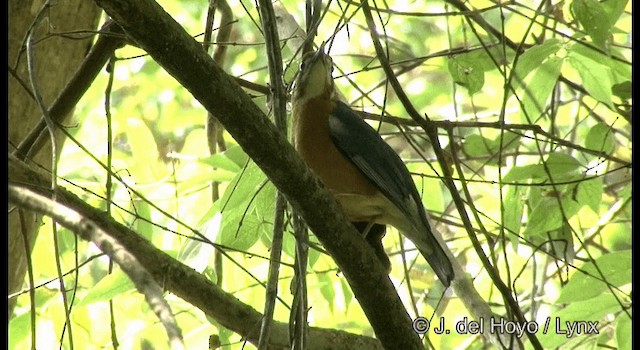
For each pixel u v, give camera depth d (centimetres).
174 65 619
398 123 997
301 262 677
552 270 1353
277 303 1115
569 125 1521
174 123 1928
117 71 1784
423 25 1944
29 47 653
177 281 808
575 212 989
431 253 900
